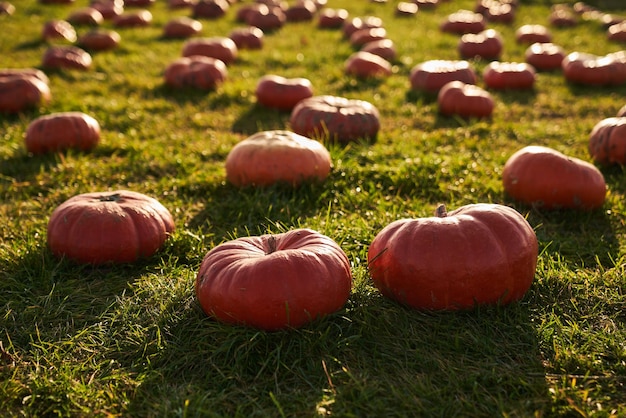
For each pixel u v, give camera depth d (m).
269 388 1.53
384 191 2.42
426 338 1.64
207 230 2.16
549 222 2.21
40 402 1.51
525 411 1.47
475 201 2.30
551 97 3.69
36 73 3.59
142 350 1.63
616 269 1.88
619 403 1.49
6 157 2.73
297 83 3.44
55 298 1.81
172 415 1.46
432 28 5.91
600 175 2.23
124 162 2.67
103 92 3.69
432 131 3.11
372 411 1.47
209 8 6.50
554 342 1.61
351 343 1.62
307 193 2.32
